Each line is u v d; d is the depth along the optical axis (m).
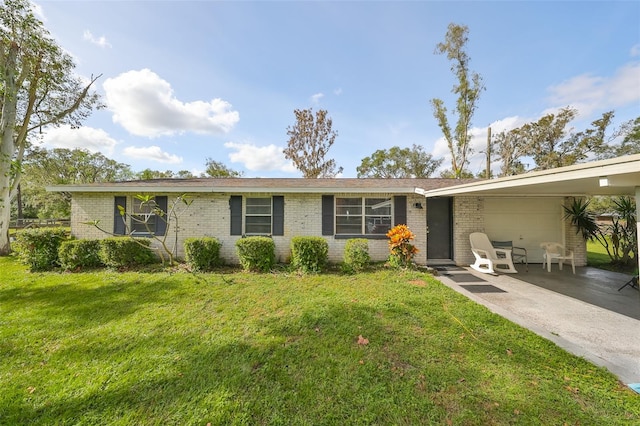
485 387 2.54
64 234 7.84
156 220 8.40
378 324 3.89
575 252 8.15
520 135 21.48
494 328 3.75
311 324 3.90
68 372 2.79
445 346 3.27
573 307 4.70
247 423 2.17
